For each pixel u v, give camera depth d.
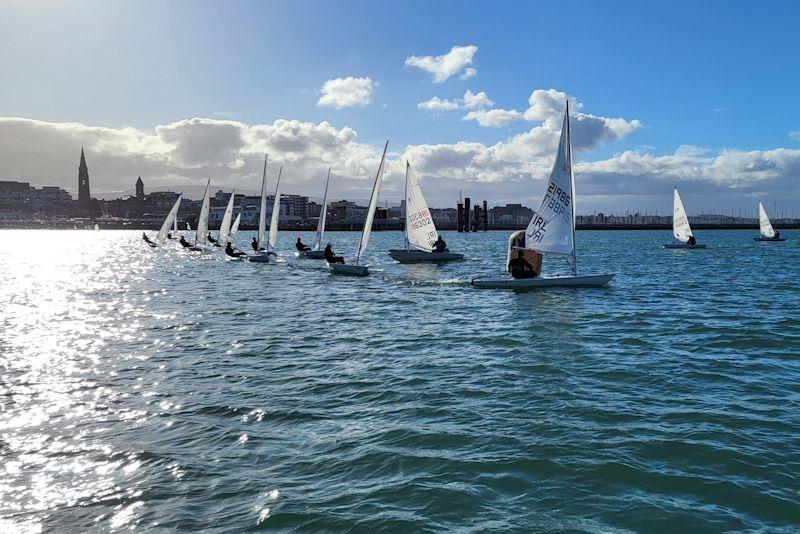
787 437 9.98
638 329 21.06
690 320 22.91
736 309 25.83
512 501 7.80
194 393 13.10
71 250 101.06
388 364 15.91
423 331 21.12
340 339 19.69
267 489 8.25
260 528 7.20
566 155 33.28
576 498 7.86
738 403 12.02
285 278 43.72
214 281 41.88
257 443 10.02
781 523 7.20
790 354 16.78
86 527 7.29
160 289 36.62
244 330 21.55
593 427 10.59
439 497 7.92
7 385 13.80
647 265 55.06
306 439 10.20
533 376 14.44
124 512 7.64
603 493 8.01
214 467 9.03
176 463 9.20
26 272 53.03
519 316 24.39
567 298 30.08
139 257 75.38
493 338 19.59
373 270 49.50
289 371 15.16
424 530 7.06
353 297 31.62
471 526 7.16
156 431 10.65
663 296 30.70
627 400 12.30
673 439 9.92
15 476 8.75
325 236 199.75
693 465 8.87
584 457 9.19
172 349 18.06
